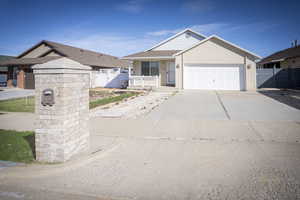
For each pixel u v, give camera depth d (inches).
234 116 346.0
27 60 992.9
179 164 170.7
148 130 269.0
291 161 173.2
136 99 559.8
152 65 863.1
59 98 165.2
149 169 162.4
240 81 733.9
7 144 215.3
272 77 837.2
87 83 198.5
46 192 134.0
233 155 187.3
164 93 687.1
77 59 979.3
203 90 735.7
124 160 179.6
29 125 299.0
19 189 138.0
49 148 169.2
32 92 805.9
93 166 168.4
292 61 879.1
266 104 460.1
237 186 137.0
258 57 706.2
